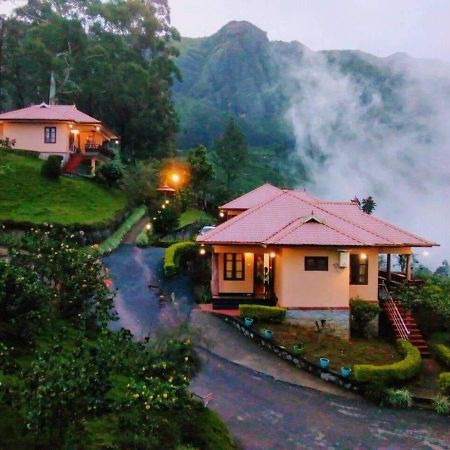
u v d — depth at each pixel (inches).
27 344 466.6
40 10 2664.9
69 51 2365.9
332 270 926.4
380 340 929.5
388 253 1042.7
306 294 922.1
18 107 2544.3
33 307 474.6
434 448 576.1
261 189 1412.4
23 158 1649.9
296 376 751.7
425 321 946.7
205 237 994.7
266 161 4722.0
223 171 3646.7
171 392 394.0
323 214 1050.1
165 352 494.0
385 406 692.7
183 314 934.4
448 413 681.6
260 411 630.5
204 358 769.6
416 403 707.4
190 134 4584.2
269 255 1007.6
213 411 548.1
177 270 1182.3
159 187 1919.3
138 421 375.2
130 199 1742.1
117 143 2327.8
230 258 1027.9
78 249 645.9
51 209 1371.8
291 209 1067.9
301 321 915.4
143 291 1046.4
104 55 2410.2
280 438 568.1
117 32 2792.8
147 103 2568.9
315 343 853.8
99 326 603.5
